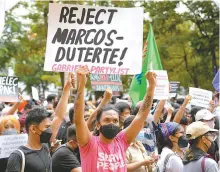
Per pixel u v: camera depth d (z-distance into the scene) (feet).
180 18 88.48
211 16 87.40
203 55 90.27
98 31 25.14
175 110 32.78
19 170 16.96
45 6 89.04
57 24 25.02
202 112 27.40
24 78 95.45
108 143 16.85
